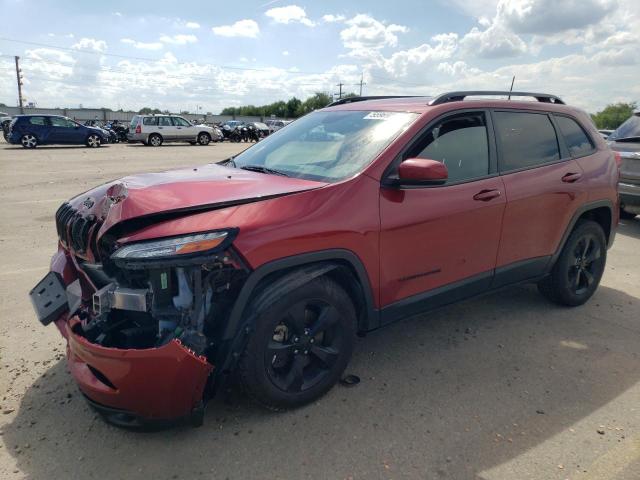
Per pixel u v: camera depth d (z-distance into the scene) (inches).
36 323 158.9
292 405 114.2
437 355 144.3
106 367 94.3
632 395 125.3
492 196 140.3
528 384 129.7
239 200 105.3
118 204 104.0
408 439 107.2
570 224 167.0
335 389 125.2
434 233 128.6
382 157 122.5
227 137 1425.9
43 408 116.0
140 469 97.9
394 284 124.5
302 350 112.8
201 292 97.7
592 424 113.3
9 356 138.5
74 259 116.2
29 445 104.0
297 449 103.7
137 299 95.6
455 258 135.6
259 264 100.6
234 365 103.0
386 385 127.9
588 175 171.0
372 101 160.4
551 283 174.4
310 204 109.7
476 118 143.7
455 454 102.8
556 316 173.2
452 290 137.9
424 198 126.4
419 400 121.6
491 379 131.8
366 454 102.4
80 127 1021.8
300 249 105.7
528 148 156.6
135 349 93.0
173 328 97.1
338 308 115.7
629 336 158.7
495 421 113.9
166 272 95.7
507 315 173.5
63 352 141.0
